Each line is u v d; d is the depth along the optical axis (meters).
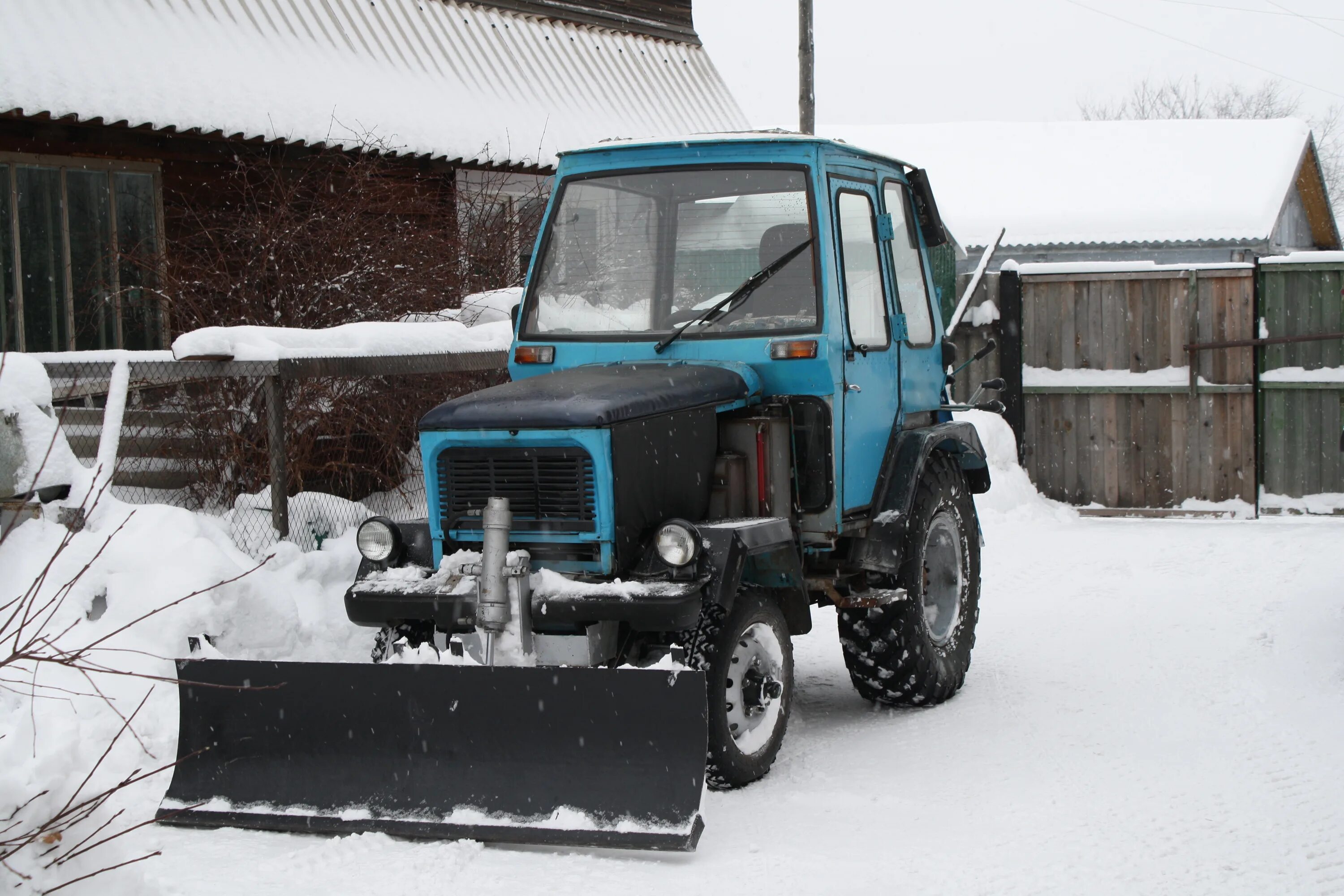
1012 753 5.23
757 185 5.34
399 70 12.56
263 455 7.36
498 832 4.16
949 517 6.24
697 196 5.43
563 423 4.46
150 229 10.44
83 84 9.64
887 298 5.82
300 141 10.59
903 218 6.29
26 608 3.84
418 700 4.37
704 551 4.49
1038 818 4.45
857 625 5.78
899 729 5.63
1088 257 21.00
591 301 5.52
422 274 9.28
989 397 11.76
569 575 4.57
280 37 11.74
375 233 9.14
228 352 6.34
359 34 12.57
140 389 7.07
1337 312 10.70
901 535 5.45
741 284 5.34
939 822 4.42
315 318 8.56
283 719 4.50
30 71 9.46
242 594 5.80
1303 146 22.86
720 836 4.29
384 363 6.94
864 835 4.29
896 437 5.79
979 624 7.68
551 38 14.74
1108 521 11.22
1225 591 8.31
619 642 4.67
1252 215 20.58
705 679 4.15
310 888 3.86
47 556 5.70
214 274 8.82
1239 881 3.89
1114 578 8.87
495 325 7.82
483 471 4.66
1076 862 4.04
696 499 4.87
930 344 6.33
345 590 6.48
